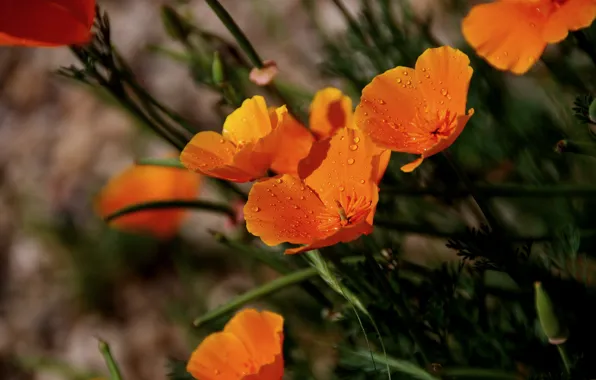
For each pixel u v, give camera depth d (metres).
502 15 0.74
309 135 0.77
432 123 0.73
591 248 0.87
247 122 0.76
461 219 0.94
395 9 1.16
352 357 0.80
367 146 0.73
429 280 0.82
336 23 1.38
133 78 0.83
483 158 0.94
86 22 0.77
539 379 0.78
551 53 0.92
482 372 0.77
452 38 1.04
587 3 0.73
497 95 0.93
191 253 1.35
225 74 0.81
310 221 0.74
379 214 0.86
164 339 1.40
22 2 0.75
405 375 0.79
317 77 1.30
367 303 0.80
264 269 1.20
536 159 0.92
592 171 0.96
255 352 0.76
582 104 0.77
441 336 0.79
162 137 0.83
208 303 1.30
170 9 0.90
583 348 0.79
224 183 0.84
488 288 0.82
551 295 0.79
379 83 0.73
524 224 0.97
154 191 1.00
